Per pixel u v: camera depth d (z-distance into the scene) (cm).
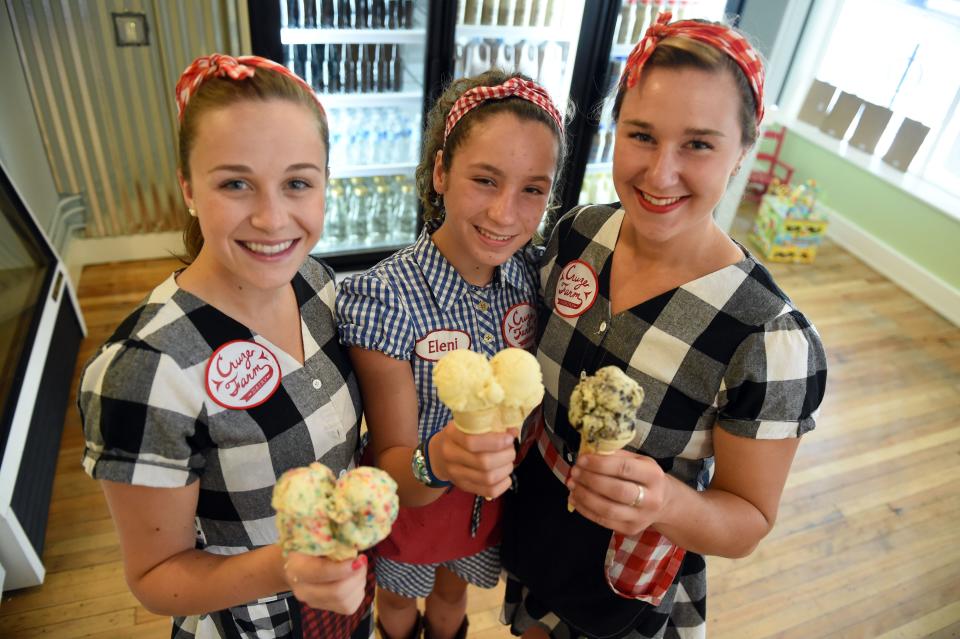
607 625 117
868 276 410
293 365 93
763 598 217
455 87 106
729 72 82
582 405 83
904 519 251
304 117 78
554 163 99
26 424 202
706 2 304
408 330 103
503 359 83
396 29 282
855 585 224
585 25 279
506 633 198
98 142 301
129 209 323
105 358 81
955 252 373
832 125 439
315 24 274
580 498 88
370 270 107
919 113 396
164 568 87
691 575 124
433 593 159
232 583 84
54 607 190
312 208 82
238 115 73
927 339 358
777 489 101
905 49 395
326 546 69
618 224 109
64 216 311
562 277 113
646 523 88
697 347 97
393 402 104
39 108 285
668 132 85
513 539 128
